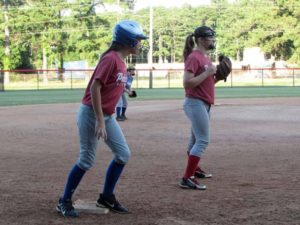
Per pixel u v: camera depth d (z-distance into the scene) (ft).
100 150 53.06
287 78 282.15
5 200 31.83
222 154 50.24
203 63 33.76
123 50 27.43
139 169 42.42
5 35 316.81
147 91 202.28
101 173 40.70
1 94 184.14
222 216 28.07
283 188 34.81
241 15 458.09
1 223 27.02
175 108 115.24
